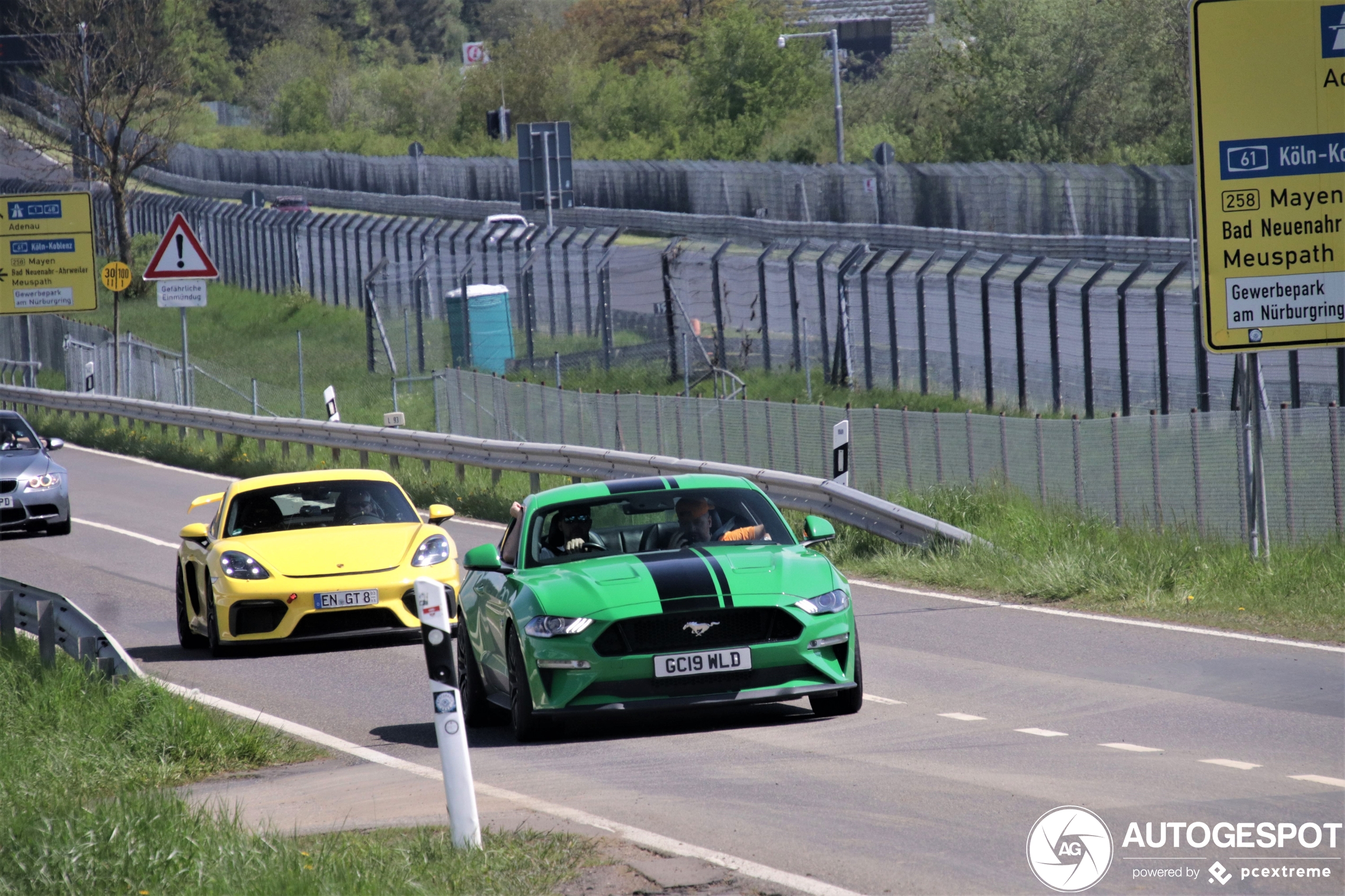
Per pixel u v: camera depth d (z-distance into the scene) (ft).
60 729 111.65
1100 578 161.68
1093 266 409.49
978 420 222.07
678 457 266.57
